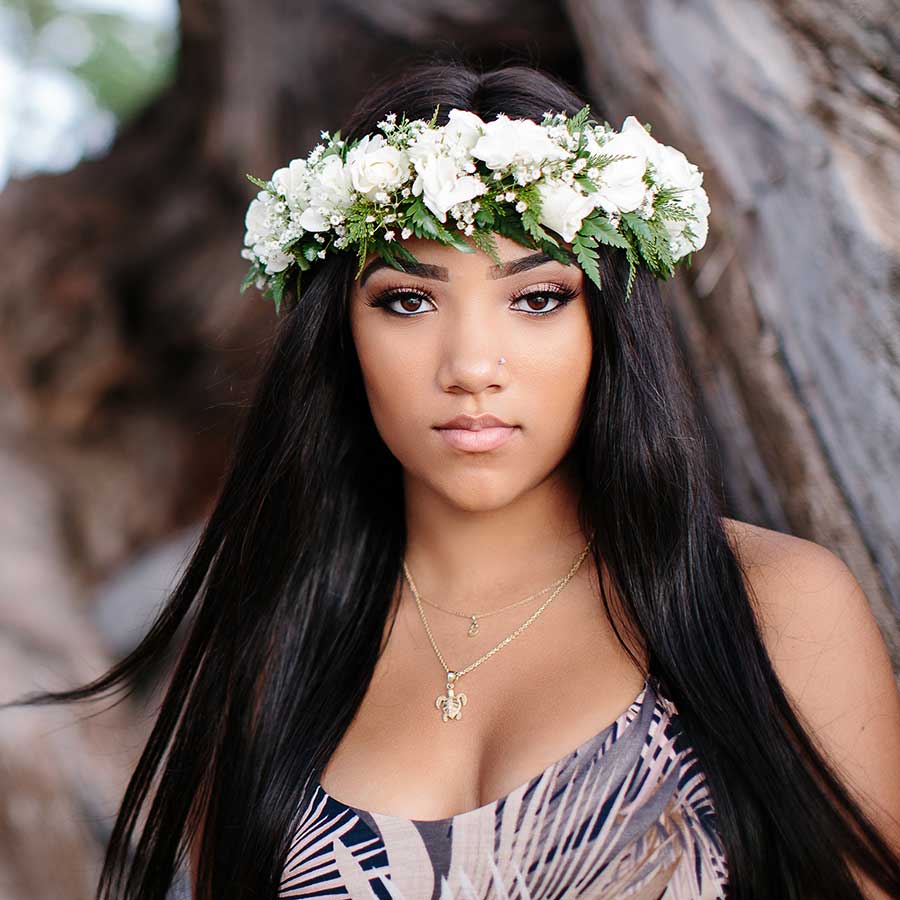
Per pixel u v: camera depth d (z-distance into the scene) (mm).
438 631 1626
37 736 3088
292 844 1510
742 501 2256
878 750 1438
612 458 1520
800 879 1406
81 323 5016
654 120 2502
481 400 1423
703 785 1411
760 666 1436
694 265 2340
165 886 1752
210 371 4984
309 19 4137
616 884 1382
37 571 4109
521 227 1392
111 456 4902
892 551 1797
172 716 1777
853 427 1884
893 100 1933
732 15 2305
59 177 5391
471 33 3703
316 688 1656
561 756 1418
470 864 1405
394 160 1417
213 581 1739
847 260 1897
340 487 1719
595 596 1575
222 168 4840
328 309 1575
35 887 2830
